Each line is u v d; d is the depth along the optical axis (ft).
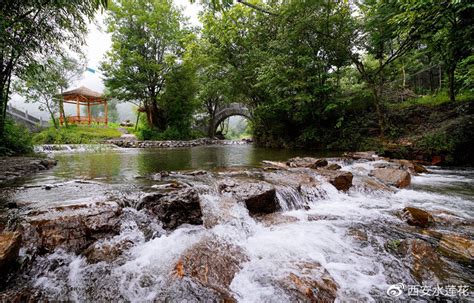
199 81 67.67
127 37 68.90
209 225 10.91
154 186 14.73
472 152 24.71
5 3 17.69
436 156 25.96
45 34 21.62
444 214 12.48
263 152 40.68
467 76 28.09
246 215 12.25
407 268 7.96
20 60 22.40
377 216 12.71
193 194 11.38
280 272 7.76
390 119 35.50
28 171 20.21
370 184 18.10
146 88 71.97
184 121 79.46
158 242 9.30
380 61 37.11
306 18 34.24
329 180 16.99
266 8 43.93
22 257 7.46
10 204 10.57
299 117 43.50
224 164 26.22
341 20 35.01
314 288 6.83
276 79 39.04
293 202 14.56
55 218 8.61
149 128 73.56
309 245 9.69
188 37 53.67
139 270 7.46
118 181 16.57
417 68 50.47
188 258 8.18
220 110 95.96
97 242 8.59
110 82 67.67
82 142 53.52
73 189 13.88
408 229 10.95
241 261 8.54
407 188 17.88
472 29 21.83
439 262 8.13
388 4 28.84
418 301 6.52
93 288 6.74
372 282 7.35
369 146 34.78
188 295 6.39
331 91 39.34
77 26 23.15
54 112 64.64
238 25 45.83
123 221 9.70
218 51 48.08
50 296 6.39
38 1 18.44
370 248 9.34
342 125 40.42
